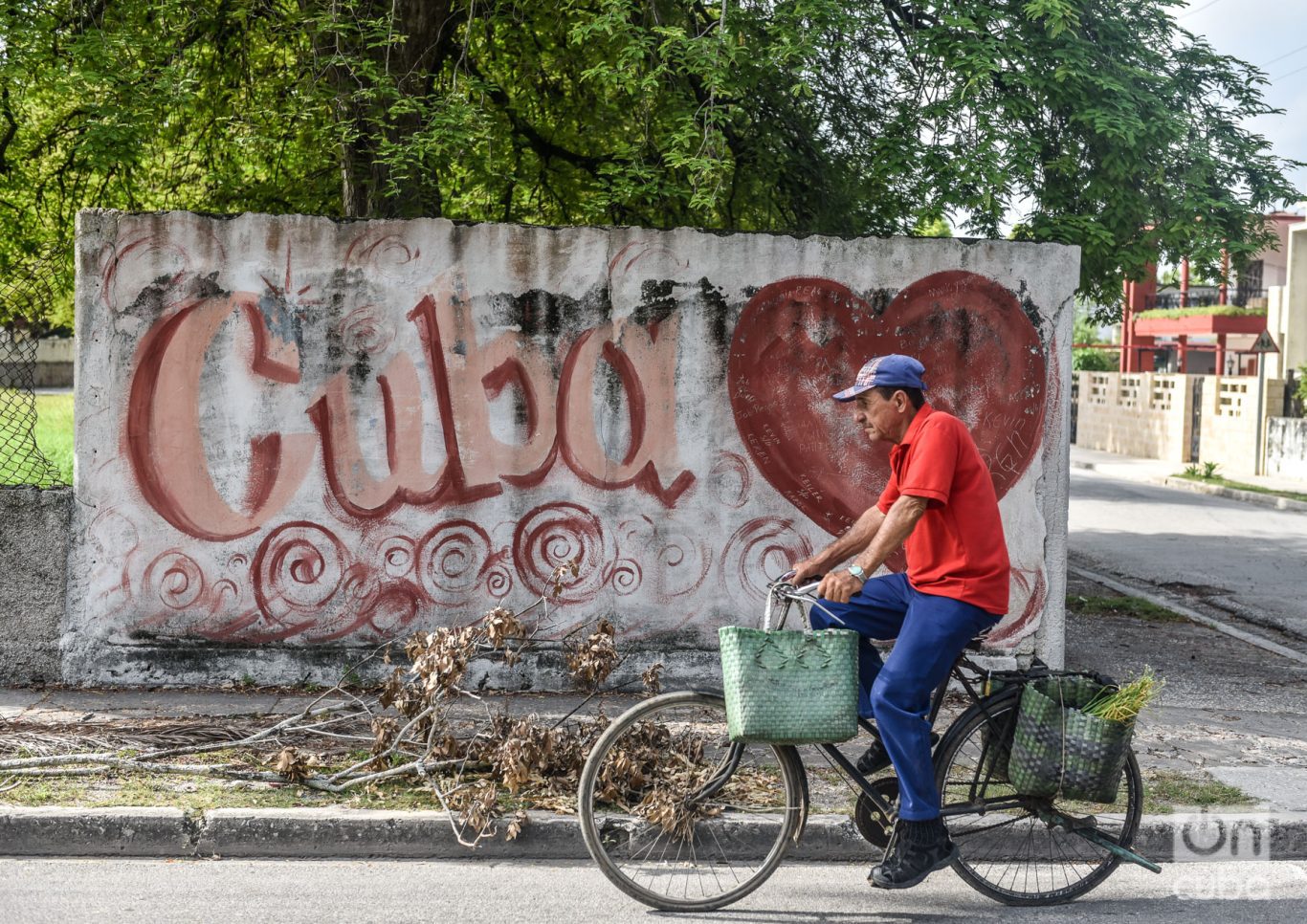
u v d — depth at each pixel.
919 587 4.52
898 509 4.35
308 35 9.24
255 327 7.02
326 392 7.07
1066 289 7.36
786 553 7.32
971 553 4.45
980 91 8.92
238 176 10.89
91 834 4.93
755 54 9.20
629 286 7.16
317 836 4.99
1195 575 13.22
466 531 7.18
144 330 6.95
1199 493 23.14
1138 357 42.09
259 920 4.29
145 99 8.22
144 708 6.58
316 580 7.12
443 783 5.33
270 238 6.98
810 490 7.30
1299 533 16.89
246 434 7.04
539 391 7.17
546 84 11.41
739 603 7.31
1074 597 11.19
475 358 7.12
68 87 8.43
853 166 10.80
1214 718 7.12
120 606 7.02
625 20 8.65
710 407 7.23
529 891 4.66
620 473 7.22
